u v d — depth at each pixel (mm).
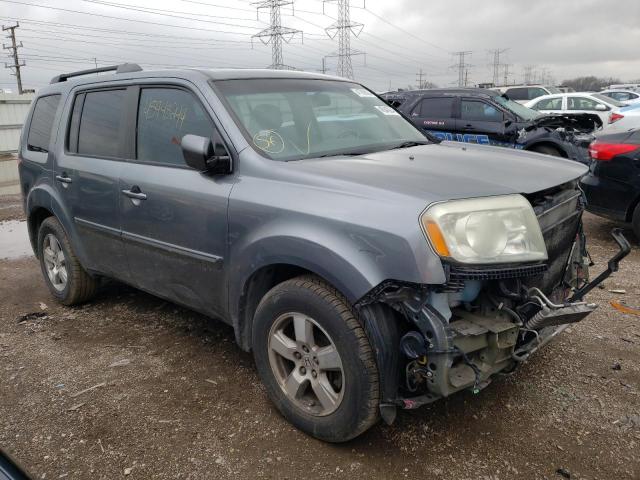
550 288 2959
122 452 2791
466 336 2387
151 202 3482
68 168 4285
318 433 2770
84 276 4621
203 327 4277
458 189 2488
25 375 3605
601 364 3512
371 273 2377
